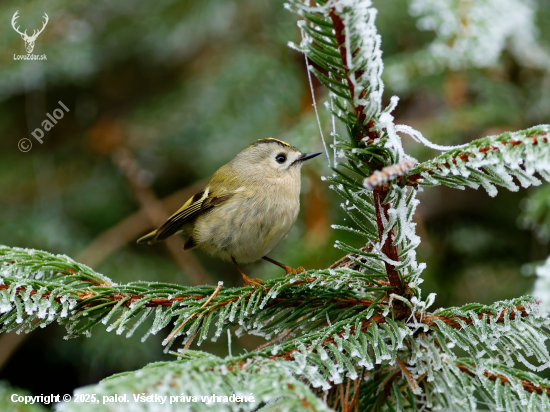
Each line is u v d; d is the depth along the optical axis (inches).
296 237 374.9
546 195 315.6
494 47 353.4
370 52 146.0
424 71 376.2
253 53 439.2
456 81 404.8
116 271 424.2
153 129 473.7
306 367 149.9
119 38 485.7
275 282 203.9
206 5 461.4
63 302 193.0
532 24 383.6
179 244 453.1
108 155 479.5
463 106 412.8
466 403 186.2
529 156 144.6
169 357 400.2
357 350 161.3
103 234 447.2
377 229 177.5
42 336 401.4
